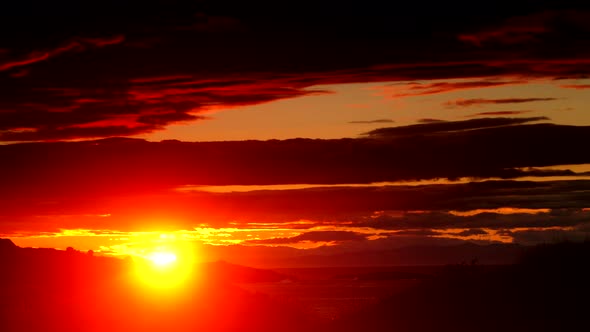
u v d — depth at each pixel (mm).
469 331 36750
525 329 35531
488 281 40625
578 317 36375
